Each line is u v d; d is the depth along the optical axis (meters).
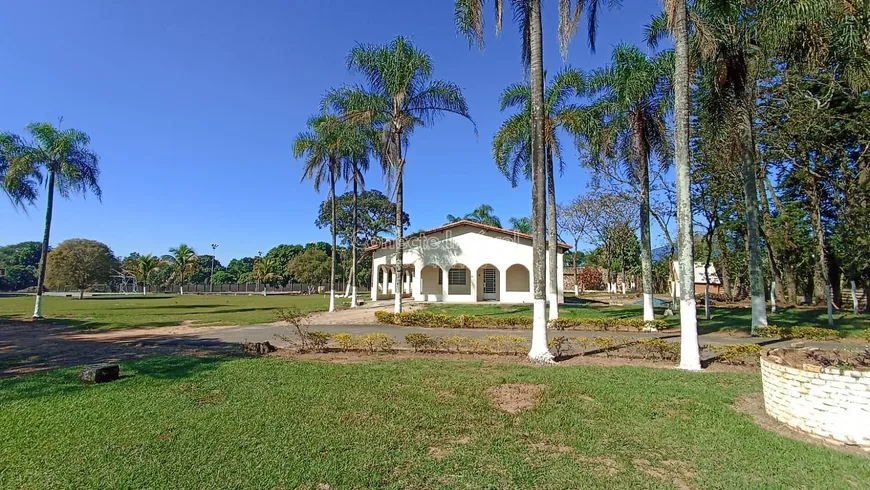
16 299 44.66
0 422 5.04
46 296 55.53
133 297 50.97
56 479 3.70
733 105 12.41
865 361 5.39
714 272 29.69
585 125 15.34
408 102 17.47
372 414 5.34
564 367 8.08
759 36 11.38
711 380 7.08
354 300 26.02
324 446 4.38
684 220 8.55
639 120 14.69
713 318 17.17
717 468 4.01
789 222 20.75
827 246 19.69
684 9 8.95
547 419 5.19
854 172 16.17
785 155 15.83
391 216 50.22
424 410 5.49
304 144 24.80
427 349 9.86
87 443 4.43
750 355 8.45
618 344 10.23
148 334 14.01
